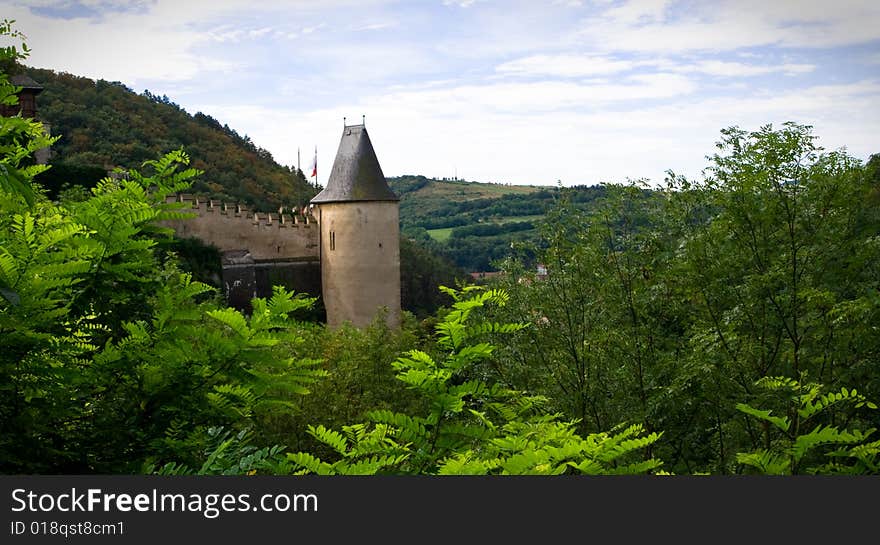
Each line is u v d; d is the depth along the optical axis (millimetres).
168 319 5324
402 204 142875
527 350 15961
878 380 12336
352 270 53906
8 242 4555
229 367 5270
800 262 14398
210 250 53594
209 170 82312
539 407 8539
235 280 54219
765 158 14172
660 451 13797
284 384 5398
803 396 4434
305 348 15047
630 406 15031
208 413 5254
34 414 4730
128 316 5340
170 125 86438
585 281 15969
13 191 3705
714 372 13047
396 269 54875
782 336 14758
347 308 54125
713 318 14531
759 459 4039
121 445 4992
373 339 19391
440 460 4363
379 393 17953
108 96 82188
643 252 15742
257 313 5289
